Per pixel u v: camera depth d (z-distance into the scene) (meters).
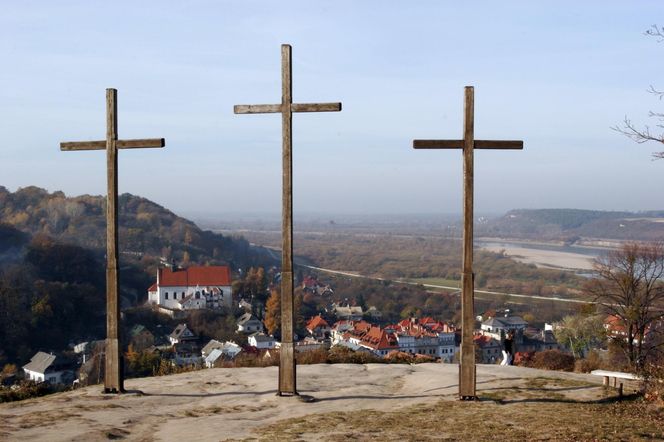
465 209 14.32
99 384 17.02
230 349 63.25
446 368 18.83
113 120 15.74
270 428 11.76
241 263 162.25
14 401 15.52
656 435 10.73
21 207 146.38
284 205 14.79
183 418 12.88
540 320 97.06
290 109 14.77
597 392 14.73
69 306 76.69
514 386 15.57
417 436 10.85
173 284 99.69
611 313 29.53
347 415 12.77
